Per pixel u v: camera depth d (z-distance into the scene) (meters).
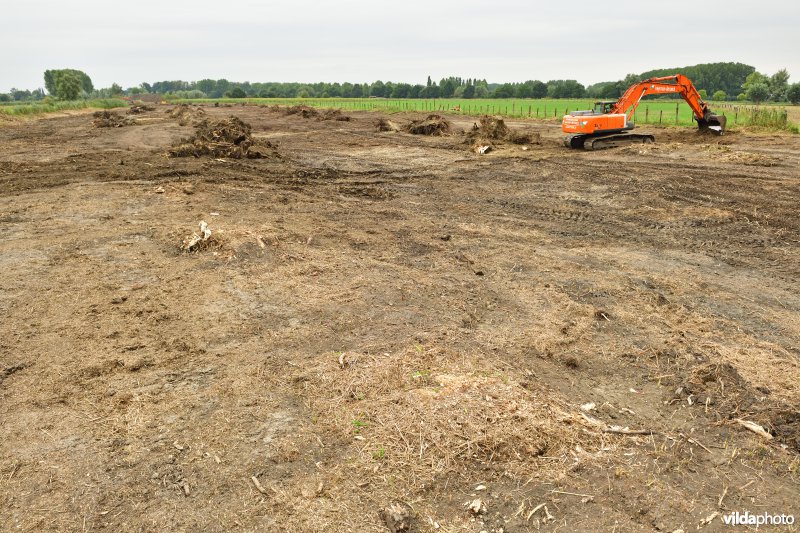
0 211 11.09
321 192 13.34
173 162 17.00
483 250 8.79
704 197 11.98
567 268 7.92
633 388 4.87
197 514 3.38
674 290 7.09
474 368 4.89
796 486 3.65
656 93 20.75
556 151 19.48
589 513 3.35
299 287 7.07
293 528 3.26
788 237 9.24
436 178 15.22
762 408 4.44
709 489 3.60
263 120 39.50
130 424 4.29
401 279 7.40
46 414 4.43
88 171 15.61
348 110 56.91
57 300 6.70
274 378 4.91
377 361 5.00
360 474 3.67
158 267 7.83
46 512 3.39
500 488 3.53
